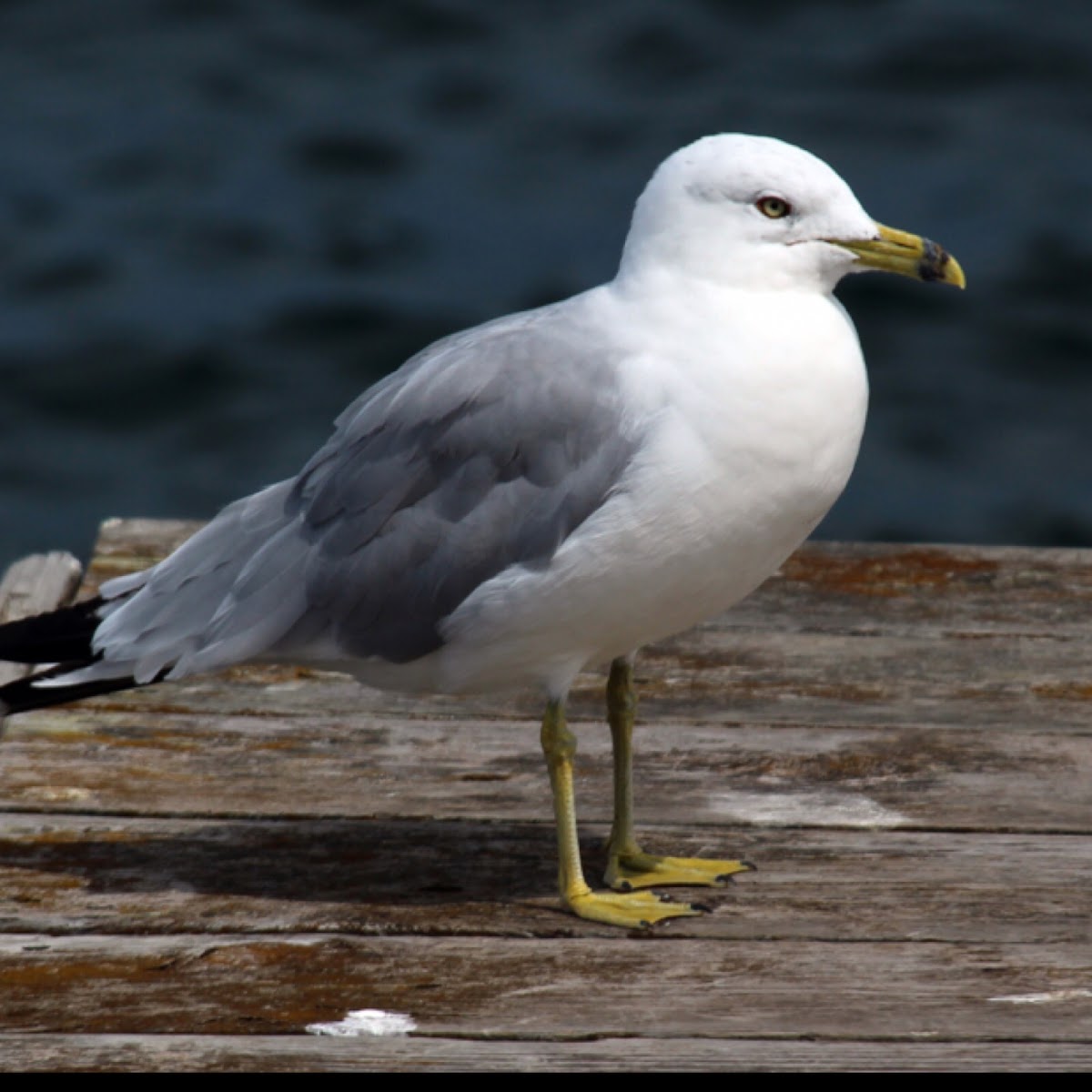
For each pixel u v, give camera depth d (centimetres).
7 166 2634
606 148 2678
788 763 996
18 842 896
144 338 2294
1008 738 1025
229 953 799
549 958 800
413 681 867
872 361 2252
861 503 2000
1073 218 2472
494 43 3028
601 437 794
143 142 2706
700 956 802
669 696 1080
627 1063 720
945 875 877
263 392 2216
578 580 801
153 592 874
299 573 841
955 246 2416
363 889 862
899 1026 748
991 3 3092
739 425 785
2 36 3036
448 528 814
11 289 2378
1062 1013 757
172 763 982
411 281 2389
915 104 2781
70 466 2097
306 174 2631
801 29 3033
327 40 3039
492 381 811
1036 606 1208
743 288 807
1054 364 2238
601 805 956
